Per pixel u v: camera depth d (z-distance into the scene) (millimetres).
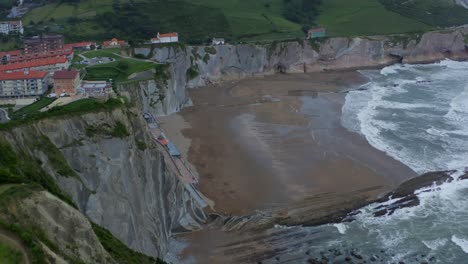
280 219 69875
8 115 69438
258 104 122938
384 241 64875
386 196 75688
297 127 105000
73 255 37531
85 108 58906
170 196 66562
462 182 79375
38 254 33531
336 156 89562
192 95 132875
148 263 51344
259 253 62844
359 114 112438
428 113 112500
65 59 108062
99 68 110000
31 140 49938
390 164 85875
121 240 54469
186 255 62438
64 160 52344
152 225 60844
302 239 65625
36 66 103938
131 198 58312
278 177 81875
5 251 32625
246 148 93688
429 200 74438
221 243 65000
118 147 58750
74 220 38906
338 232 67062
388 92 132250
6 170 39438
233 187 78562
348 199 74875
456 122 106188
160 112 111688
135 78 109875
